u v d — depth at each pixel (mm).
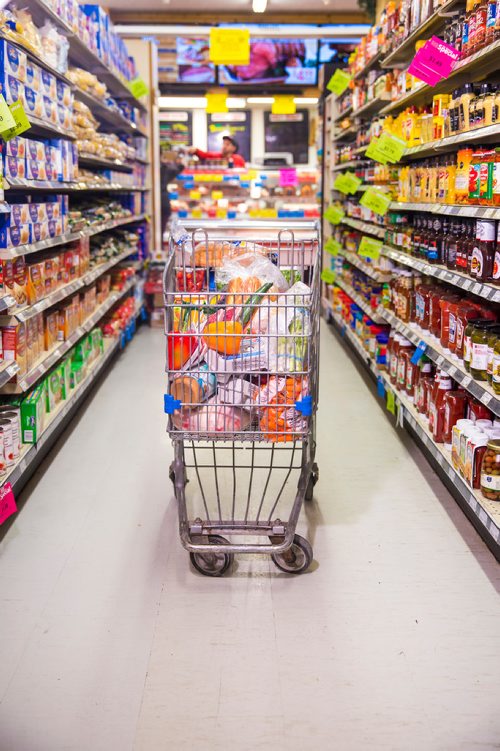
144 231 9312
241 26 10750
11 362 3361
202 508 3602
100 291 6367
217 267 3299
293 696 2252
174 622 2652
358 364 6746
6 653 2471
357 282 7004
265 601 2791
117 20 10875
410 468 4156
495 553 3135
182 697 2250
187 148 11688
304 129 12555
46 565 3062
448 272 3615
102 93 6105
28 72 3760
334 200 9305
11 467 3256
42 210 3986
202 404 2752
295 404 2750
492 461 2896
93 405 5371
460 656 2453
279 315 2900
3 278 3330
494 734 2096
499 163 2969
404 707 2205
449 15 3875
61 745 2053
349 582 2928
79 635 2570
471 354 3219
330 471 4102
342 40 11016
